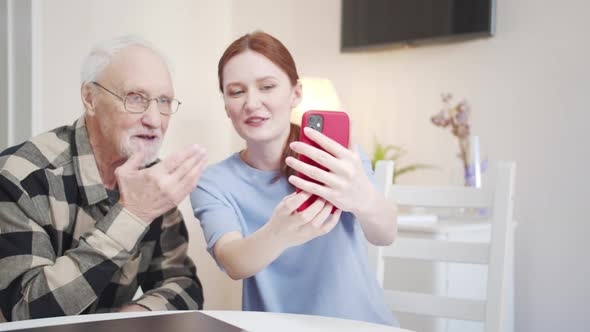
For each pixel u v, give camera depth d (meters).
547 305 2.29
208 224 1.17
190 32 3.07
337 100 2.57
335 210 0.95
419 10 2.60
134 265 1.32
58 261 1.05
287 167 1.20
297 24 3.11
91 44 2.52
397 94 2.74
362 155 1.29
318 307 1.18
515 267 2.38
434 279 1.91
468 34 2.46
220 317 0.91
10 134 2.27
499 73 2.44
